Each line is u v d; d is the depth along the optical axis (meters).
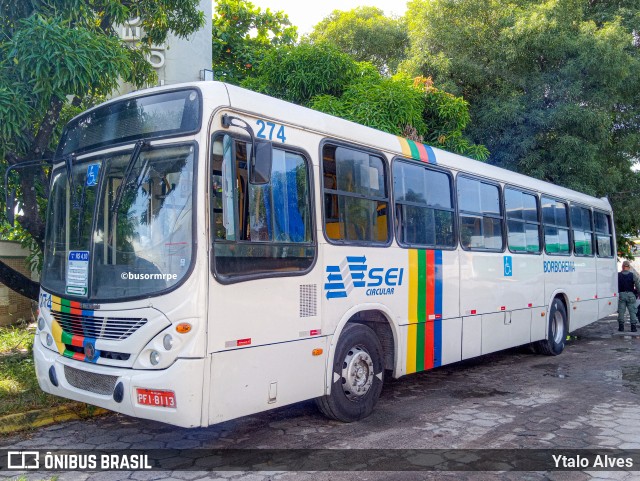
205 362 4.52
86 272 5.09
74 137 5.73
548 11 15.24
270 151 4.91
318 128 5.95
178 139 4.84
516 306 9.64
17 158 7.67
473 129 15.87
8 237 12.20
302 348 5.49
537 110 15.19
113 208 5.03
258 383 5.00
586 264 12.73
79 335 5.12
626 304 15.37
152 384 4.52
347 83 13.14
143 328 4.64
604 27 15.86
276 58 13.41
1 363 7.88
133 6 8.93
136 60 9.09
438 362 7.59
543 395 7.75
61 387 5.20
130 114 5.21
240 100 5.11
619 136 17.06
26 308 13.29
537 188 10.71
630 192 17.25
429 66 15.97
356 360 6.31
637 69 15.61
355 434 5.89
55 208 5.77
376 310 6.62
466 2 15.89
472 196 8.66
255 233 5.09
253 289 4.98
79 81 6.66
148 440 5.67
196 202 4.63
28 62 6.41
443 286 7.75
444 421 6.43
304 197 5.70
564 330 11.53
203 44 13.30
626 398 7.60
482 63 15.88
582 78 15.46
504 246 9.36
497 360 10.66
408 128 11.94
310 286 5.62
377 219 6.69
